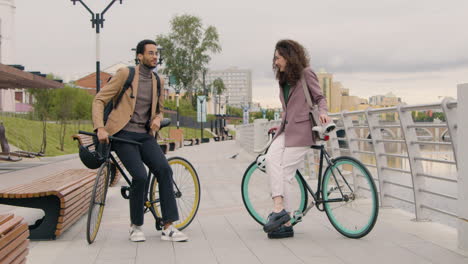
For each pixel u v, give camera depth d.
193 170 4.97
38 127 26.33
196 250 4.00
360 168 4.27
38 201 4.35
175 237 4.34
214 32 58.28
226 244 4.21
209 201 6.95
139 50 4.42
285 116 4.48
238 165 14.28
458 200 3.84
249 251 3.95
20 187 4.63
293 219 4.50
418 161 5.07
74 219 4.85
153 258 3.75
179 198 4.82
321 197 4.59
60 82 17.41
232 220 5.38
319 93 4.34
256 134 17.16
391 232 4.53
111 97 4.29
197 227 5.00
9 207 6.32
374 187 4.19
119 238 4.50
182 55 57.97
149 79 4.45
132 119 4.37
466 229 3.79
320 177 4.58
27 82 15.23
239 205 6.52
